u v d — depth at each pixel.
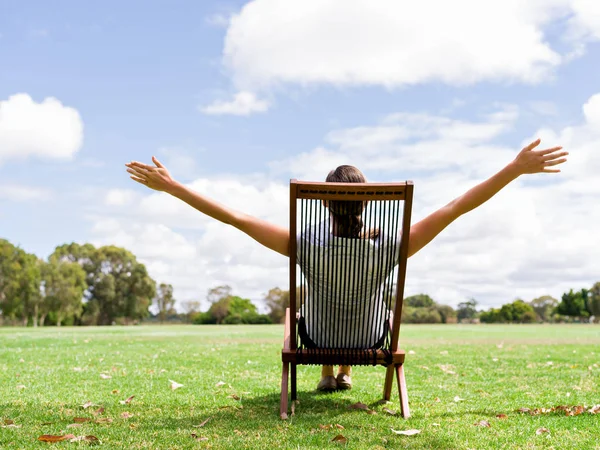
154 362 6.83
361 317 3.18
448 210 2.86
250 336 15.58
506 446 2.57
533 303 87.75
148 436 2.69
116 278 73.75
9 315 59.94
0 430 2.80
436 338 14.91
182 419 3.16
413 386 4.83
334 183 2.69
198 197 2.83
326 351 3.21
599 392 4.47
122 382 4.92
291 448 2.44
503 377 5.52
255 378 5.28
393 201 2.79
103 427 2.90
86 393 4.23
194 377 5.34
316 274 3.01
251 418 3.19
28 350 8.88
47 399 3.90
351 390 4.42
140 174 2.77
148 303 76.38
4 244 58.62
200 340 12.77
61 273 63.84
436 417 3.28
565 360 7.33
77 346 10.12
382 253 2.89
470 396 4.25
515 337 15.82
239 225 2.92
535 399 4.11
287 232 2.95
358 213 2.94
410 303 72.31
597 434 2.84
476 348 9.73
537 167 2.74
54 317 69.38
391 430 2.85
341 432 2.79
